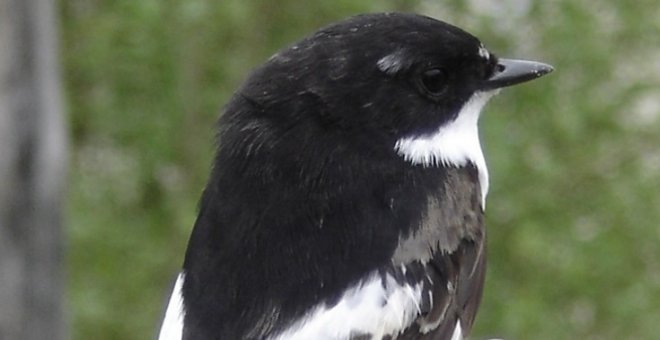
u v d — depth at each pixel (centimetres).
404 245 632
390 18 693
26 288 1037
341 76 661
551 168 1633
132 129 1612
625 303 1653
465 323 679
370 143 658
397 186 651
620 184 1677
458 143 704
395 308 618
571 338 1664
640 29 1636
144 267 1612
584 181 1716
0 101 1015
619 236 1677
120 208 1647
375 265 620
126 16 1536
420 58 684
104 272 1611
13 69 1012
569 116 1641
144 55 1551
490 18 1625
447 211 662
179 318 622
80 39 1611
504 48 1638
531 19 1628
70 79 1630
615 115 1664
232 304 611
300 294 609
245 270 614
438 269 648
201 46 1592
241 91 667
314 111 654
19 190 1027
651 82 1666
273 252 616
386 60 670
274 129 648
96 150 1664
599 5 1645
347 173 641
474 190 689
